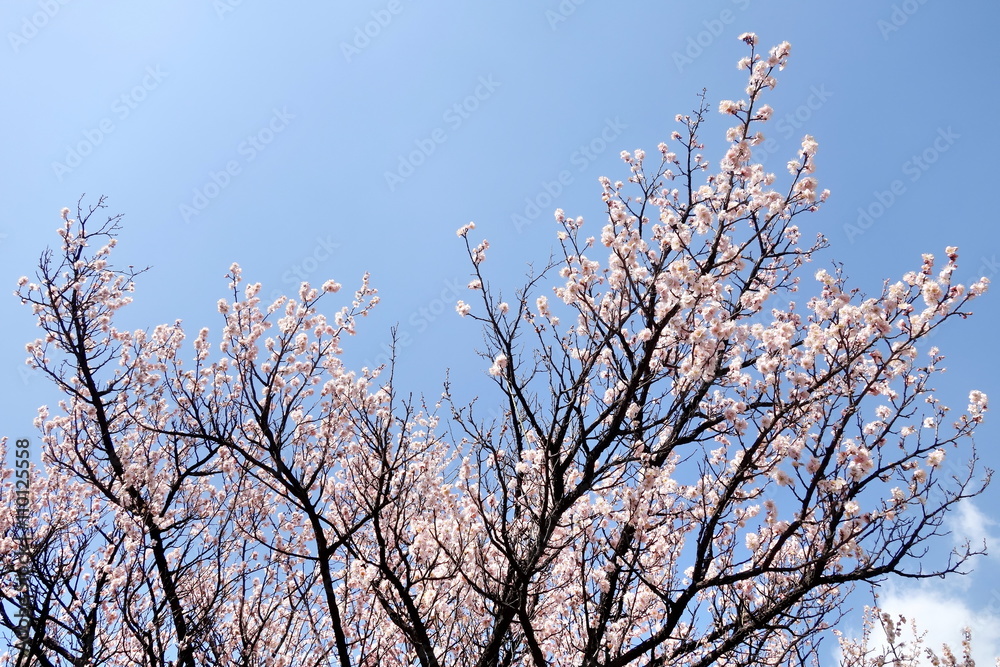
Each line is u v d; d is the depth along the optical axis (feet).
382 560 18.79
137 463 27.68
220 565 20.48
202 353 28.07
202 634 19.26
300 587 20.89
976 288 15.05
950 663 26.63
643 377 18.61
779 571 15.42
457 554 20.47
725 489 16.88
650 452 17.87
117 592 23.02
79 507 30.07
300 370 26.07
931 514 14.84
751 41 18.24
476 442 18.42
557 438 19.80
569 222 21.91
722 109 18.34
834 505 15.29
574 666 18.90
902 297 15.99
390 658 23.31
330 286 25.48
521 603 17.06
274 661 19.48
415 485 23.84
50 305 29.07
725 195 19.19
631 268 19.72
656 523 17.97
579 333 21.98
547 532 17.71
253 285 25.44
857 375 16.84
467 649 20.12
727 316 19.79
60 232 30.35
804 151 18.61
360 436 25.59
